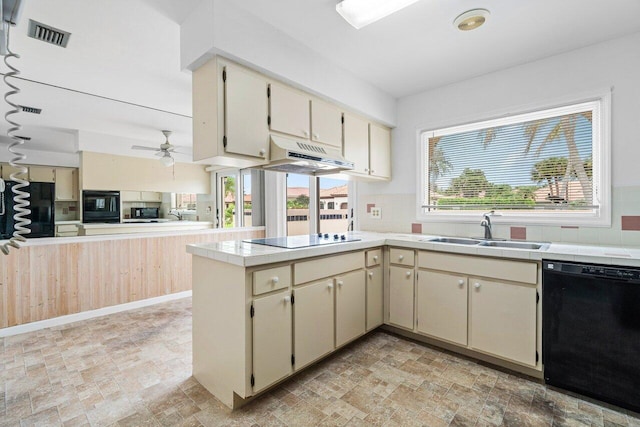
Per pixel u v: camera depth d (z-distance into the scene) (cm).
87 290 321
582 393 181
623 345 168
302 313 198
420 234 316
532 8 186
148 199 714
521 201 264
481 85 280
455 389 193
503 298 209
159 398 184
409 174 329
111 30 207
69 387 194
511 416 167
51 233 538
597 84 226
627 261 166
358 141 294
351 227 384
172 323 305
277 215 471
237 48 185
